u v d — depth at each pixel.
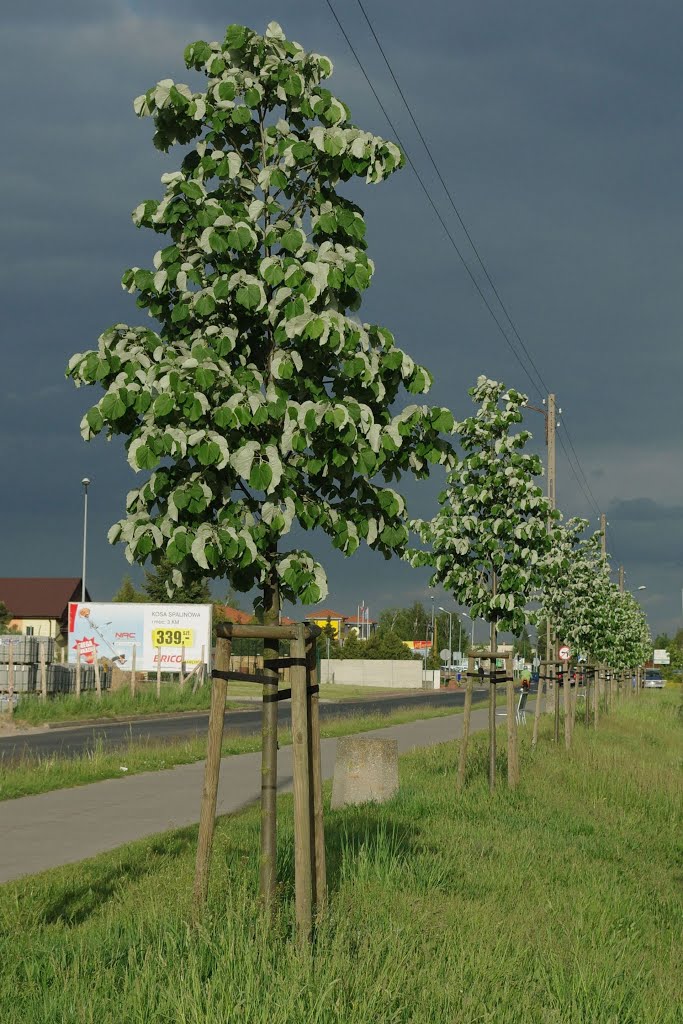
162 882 8.83
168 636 54.72
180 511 6.89
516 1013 6.05
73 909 8.09
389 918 7.33
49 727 33.47
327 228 7.33
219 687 7.23
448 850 10.61
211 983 5.65
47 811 14.29
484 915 7.88
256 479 6.55
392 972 6.14
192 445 6.63
